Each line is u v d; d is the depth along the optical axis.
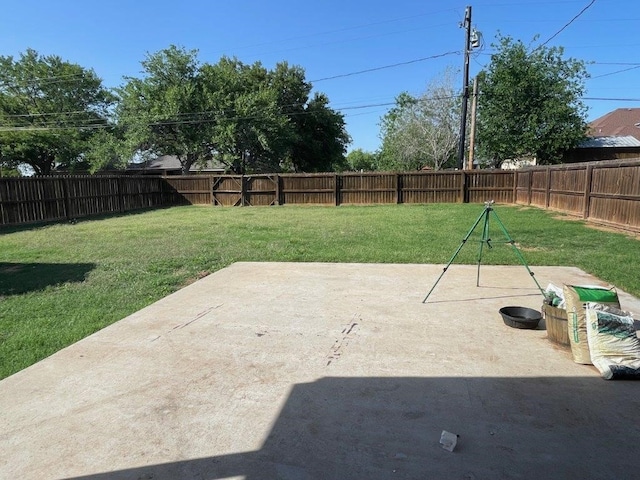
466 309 3.96
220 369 2.82
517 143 18.81
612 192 9.39
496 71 19.09
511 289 4.62
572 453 1.91
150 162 40.12
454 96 25.27
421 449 1.95
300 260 6.41
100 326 3.77
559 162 19.41
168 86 25.94
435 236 8.47
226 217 13.13
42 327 3.79
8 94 34.88
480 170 17.16
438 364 2.84
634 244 7.27
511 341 3.21
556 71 18.64
